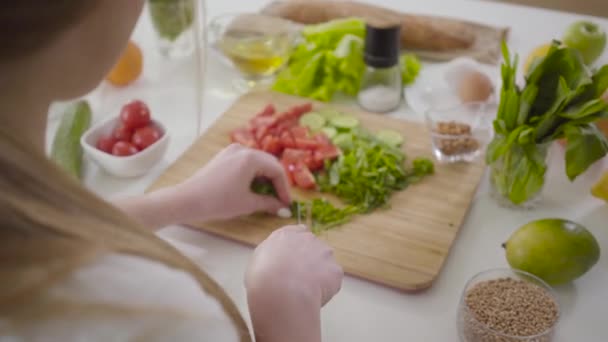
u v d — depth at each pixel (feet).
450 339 2.60
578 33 4.01
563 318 2.68
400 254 2.96
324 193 3.41
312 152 3.64
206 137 3.81
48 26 1.18
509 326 2.48
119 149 3.46
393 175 3.44
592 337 2.60
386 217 3.19
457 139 3.54
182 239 3.11
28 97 1.29
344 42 4.17
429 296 2.81
